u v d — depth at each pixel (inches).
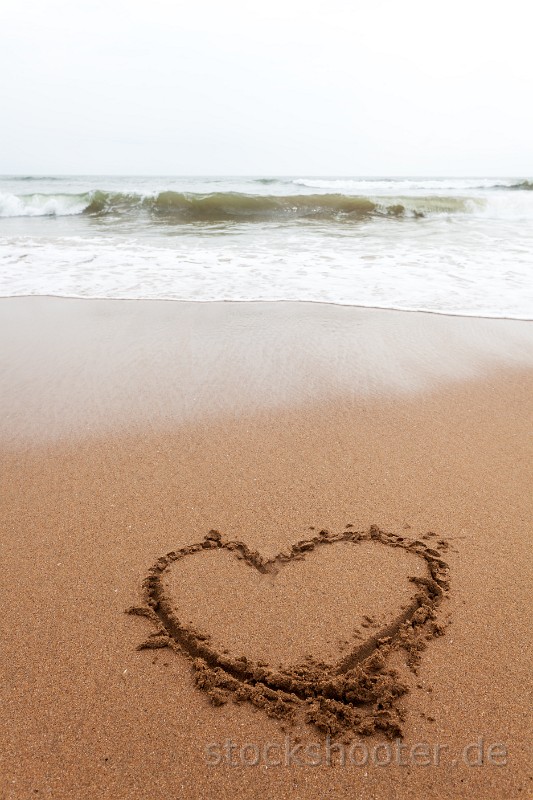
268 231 438.3
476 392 151.5
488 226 470.0
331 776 57.5
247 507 101.9
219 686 66.9
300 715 63.4
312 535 94.0
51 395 149.9
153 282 267.6
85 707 64.6
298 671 68.6
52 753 59.6
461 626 75.0
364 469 114.6
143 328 204.5
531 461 117.1
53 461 118.2
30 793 55.8
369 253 332.2
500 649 71.5
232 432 130.3
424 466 115.5
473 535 93.5
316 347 184.9
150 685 67.2
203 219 530.0
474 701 64.8
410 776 57.5
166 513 100.3
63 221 519.8
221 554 89.7
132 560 88.4
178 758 59.2
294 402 145.7
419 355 177.9
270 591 81.9
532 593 80.7
